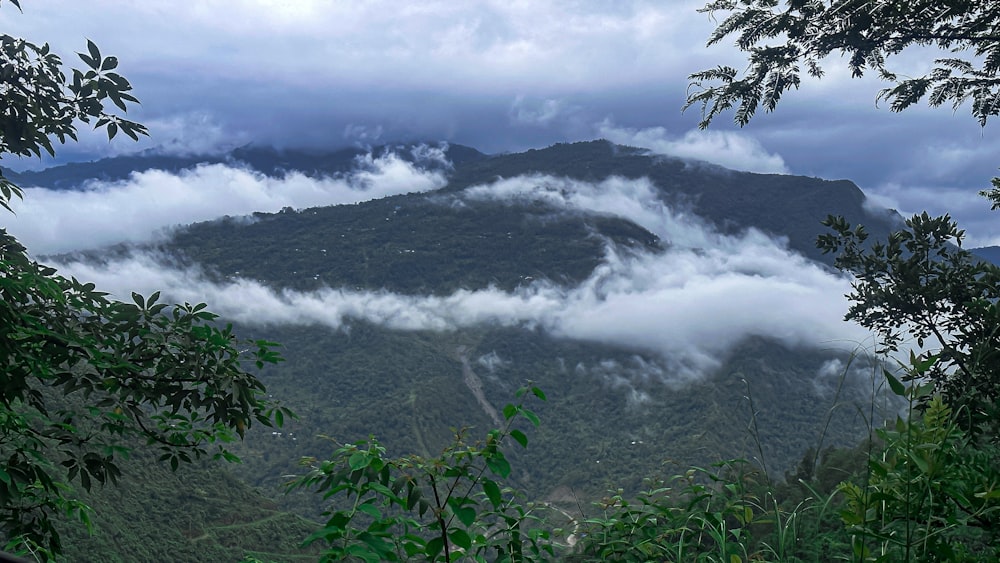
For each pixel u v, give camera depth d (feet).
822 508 6.80
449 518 6.47
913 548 6.15
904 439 6.08
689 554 7.71
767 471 7.80
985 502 6.11
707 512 7.52
